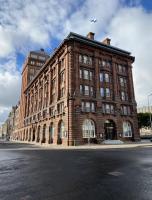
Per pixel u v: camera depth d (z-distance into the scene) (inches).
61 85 1535.4
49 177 308.8
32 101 2502.5
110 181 275.4
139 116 2512.3
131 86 1704.0
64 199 203.3
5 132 6407.5
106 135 1453.0
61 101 1432.1
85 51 1508.4
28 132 2471.7
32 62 3174.2
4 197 213.0
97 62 1536.7
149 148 931.3
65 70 1454.2
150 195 211.0
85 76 1460.4
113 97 1561.3
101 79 1547.7
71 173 339.0
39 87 2165.4
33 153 756.0
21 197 212.1
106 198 204.2
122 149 904.9
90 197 208.4
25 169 388.2
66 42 1446.9
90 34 1637.6
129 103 1638.8
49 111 1696.6
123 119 1550.2
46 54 3378.4
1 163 475.5
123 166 400.5
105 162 466.9
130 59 1769.2
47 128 1690.5
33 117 2301.9
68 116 1283.2
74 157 590.6
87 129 1342.3
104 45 1610.5
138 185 251.0
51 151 852.0
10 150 930.1
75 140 1235.9
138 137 1595.7
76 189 239.5
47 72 1914.4
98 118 1392.7
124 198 203.3
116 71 1649.9
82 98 1359.5
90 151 821.9
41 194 221.5
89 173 335.9
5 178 306.3
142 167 381.4
